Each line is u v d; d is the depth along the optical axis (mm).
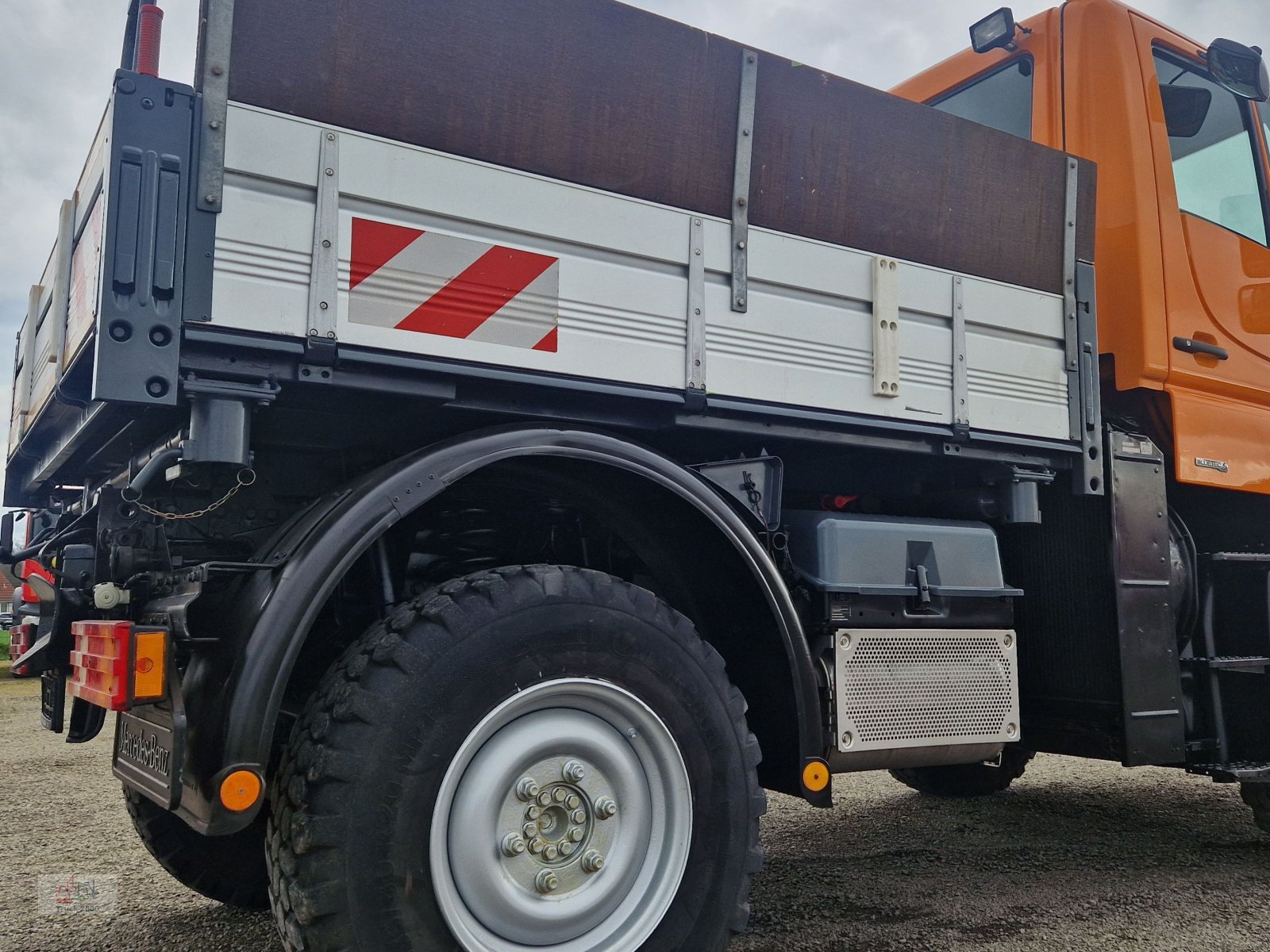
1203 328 3859
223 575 2119
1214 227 3994
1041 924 3045
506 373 2268
